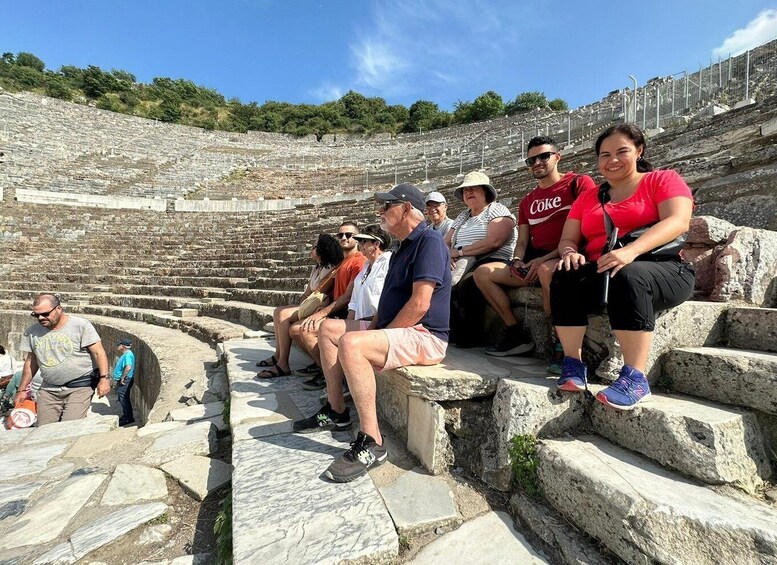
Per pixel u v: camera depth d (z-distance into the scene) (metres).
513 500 2.00
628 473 1.74
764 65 16.55
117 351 8.70
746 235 2.67
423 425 2.35
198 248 15.20
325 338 2.78
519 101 51.34
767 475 1.73
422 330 2.51
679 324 2.26
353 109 65.94
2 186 21.42
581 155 12.65
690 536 1.42
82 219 19.31
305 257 10.82
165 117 51.41
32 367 5.27
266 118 59.66
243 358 4.89
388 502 2.00
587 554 1.62
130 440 3.19
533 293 3.05
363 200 20.28
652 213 2.17
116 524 2.14
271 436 2.73
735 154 5.57
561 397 2.15
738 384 1.90
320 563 1.59
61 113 36.09
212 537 2.09
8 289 12.86
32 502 2.39
